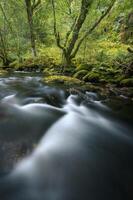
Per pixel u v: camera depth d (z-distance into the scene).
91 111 5.37
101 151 3.46
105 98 6.38
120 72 7.94
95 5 9.34
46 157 3.09
